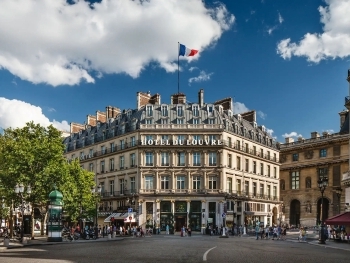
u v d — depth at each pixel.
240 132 80.12
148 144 74.06
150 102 82.56
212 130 74.19
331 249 31.84
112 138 81.25
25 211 66.56
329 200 85.25
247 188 79.81
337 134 86.44
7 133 54.78
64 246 33.72
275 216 87.31
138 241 43.16
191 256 21.72
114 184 79.56
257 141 84.44
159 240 45.88
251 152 81.75
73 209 62.91
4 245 32.84
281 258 21.62
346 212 43.34
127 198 74.62
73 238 48.03
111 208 79.19
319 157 88.38
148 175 73.75
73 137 96.88
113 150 81.06
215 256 21.94
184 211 72.75
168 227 69.50
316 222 86.94
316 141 88.81
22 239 39.72
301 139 95.75
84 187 63.78
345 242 43.56
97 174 84.25
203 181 73.19
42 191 48.03
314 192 88.00
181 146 73.75
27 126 51.16
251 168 81.31
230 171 75.19
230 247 31.33
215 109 77.44
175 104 77.75
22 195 47.09
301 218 90.00
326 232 48.03
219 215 71.81
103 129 86.25
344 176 47.94
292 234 64.75
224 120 76.75
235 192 75.81
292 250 29.20
